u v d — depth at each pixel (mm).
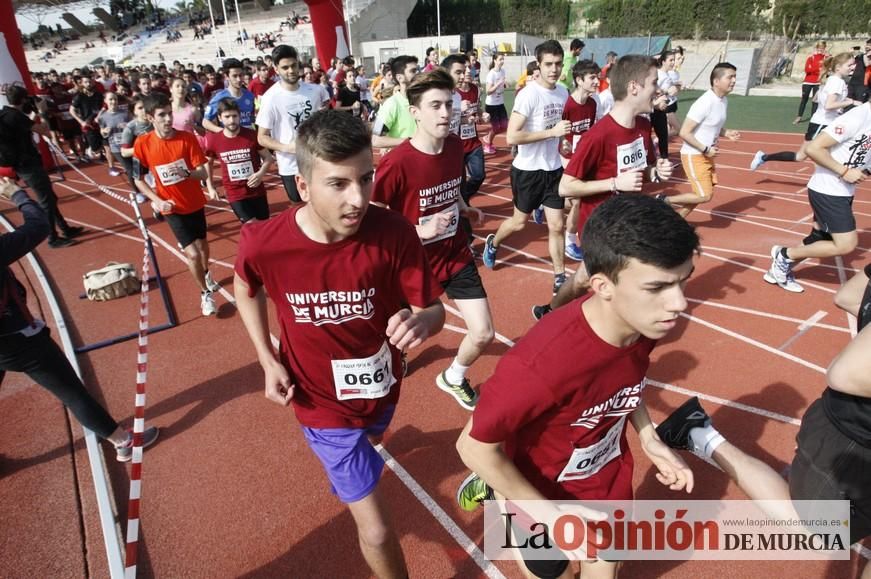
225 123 5105
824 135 3943
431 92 2926
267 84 11258
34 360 2686
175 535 2645
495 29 38094
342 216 1608
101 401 3732
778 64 22172
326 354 1938
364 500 1932
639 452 3041
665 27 29062
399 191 3162
